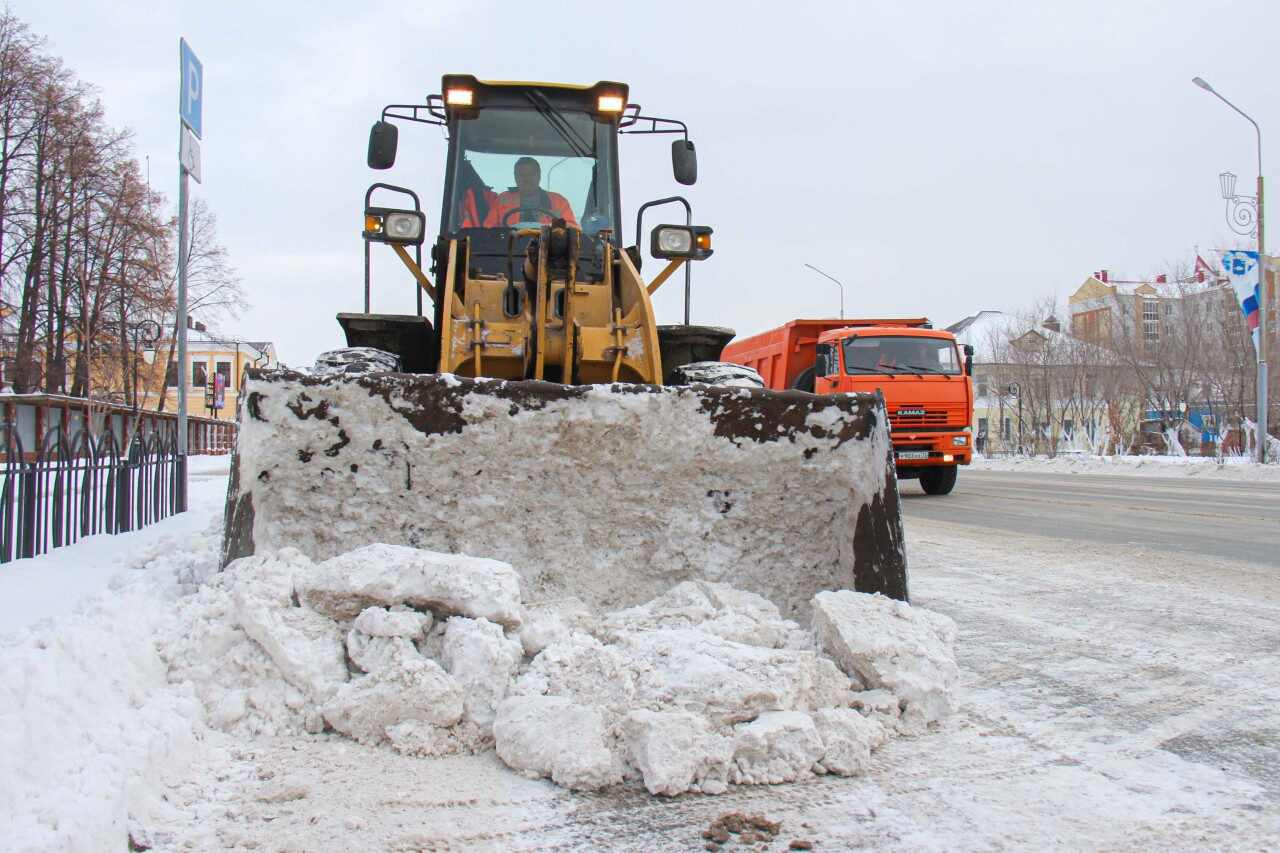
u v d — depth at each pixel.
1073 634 4.20
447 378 3.53
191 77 8.34
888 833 2.17
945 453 13.55
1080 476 21.20
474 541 3.64
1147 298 42.62
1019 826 2.21
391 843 2.11
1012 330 42.28
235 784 2.41
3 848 1.79
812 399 3.63
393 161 5.94
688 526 3.73
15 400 12.01
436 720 2.69
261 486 3.51
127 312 31.25
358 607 3.01
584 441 3.60
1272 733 2.88
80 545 6.15
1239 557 6.77
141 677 2.73
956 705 3.07
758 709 2.64
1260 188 21.33
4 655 2.36
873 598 3.33
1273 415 31.52
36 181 30.16
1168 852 2.08
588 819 2.25
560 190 6.08
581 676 2.81
